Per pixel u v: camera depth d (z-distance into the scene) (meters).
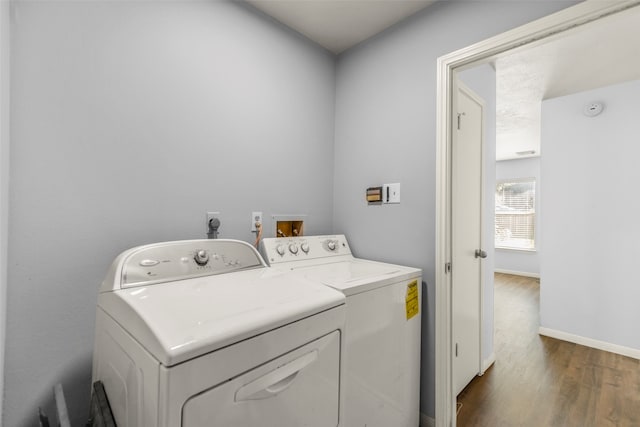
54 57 1.07
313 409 0.86
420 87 1.67
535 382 2.11
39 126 1.04
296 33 1.92
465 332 1.98
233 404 0.67
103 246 1.19
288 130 1.87
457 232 1.85
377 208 1.88
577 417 1.74
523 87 2.72
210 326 0.67
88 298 1.15
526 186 5.86
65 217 1.10
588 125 2.76
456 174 1.68
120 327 0.79
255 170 1.70
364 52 1.99
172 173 1.38
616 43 2.01
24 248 1.02
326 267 1.66
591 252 2.73
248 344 0.70
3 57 0.91
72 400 1.12
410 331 1.51
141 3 1.28
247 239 1.67
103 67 1.18
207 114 1.50
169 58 1.37
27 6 1.02
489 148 2.37
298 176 1.93
